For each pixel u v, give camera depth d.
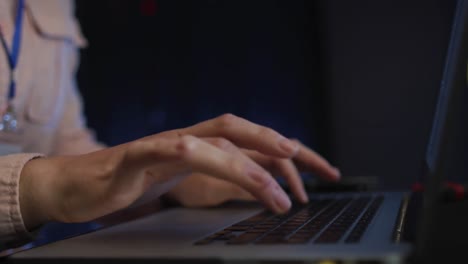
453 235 0.43
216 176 0.44
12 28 0.94
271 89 2.93
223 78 2.96
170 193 0.81
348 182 0.97
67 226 1.67
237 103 2.95
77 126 1.18
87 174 0.48
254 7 2.93
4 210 0.53
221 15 2.95
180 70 3.00
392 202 0.71
